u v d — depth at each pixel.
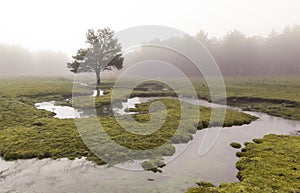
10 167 18.17
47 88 62.91
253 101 50.81
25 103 43.38
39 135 24.38
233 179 16.73
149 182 16.12
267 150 21.92
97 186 15.53
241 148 23.20
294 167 17.89
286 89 66.38
